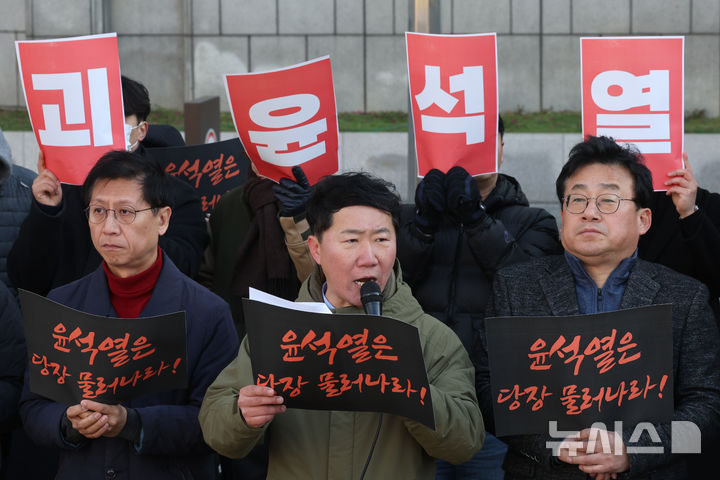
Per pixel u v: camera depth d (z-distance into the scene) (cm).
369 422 405
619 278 437
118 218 447
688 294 427
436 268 535
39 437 441
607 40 516
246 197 610
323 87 555
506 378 393
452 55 525
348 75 1625
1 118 1602
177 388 424
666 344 390
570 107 1605
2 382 487
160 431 430
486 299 524
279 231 586
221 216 621
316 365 382
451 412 392
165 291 459
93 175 452
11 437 586
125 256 449
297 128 557
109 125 524
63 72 520
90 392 419
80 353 419
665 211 538
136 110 588
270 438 416
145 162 456
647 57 514
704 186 1462
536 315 439
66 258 564
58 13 1633
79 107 522
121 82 567
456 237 533
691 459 557
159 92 1666
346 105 1628
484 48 525
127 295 460
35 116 525
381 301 398
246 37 1642
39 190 523
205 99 922
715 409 411
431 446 394
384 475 401
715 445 551
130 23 1658
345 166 1484
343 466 402
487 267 512
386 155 1482
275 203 591
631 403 391
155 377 421
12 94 1658
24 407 455
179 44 1653
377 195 403
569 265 444
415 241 521
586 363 390
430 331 420
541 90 1603
